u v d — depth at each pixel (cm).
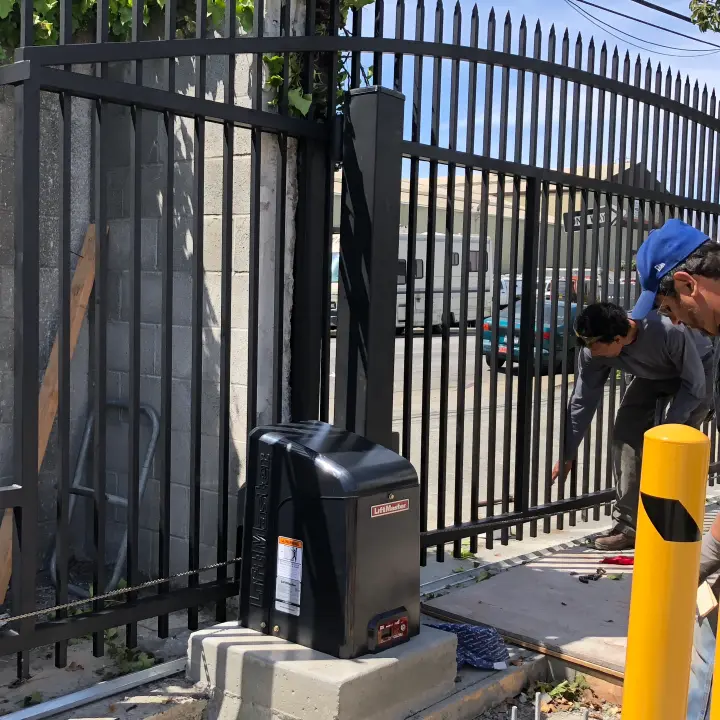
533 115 446
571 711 327
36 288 280
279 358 360
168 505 326
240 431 379
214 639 308
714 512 565
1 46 383
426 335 405
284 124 349
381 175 358
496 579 425
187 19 381
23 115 272
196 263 327
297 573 300
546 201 461
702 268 257
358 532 288
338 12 368
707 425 626
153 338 413
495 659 336
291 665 284
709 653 231
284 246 359
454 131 401
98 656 313
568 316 487
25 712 283
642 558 194
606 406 1028
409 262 386
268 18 358
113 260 430
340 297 369
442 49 392
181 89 394
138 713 288
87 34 399
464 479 721
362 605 291
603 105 488
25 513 281
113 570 427
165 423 322
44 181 413
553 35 450
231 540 382
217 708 303
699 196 579
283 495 303
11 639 282
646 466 193
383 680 286
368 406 362
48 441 421
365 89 356
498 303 442
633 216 525
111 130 426
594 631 363
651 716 194
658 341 436
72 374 434
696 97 562
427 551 466
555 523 534
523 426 472
